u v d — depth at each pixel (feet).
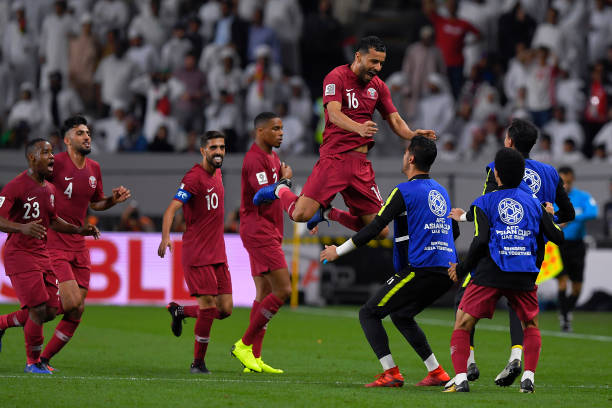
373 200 80.89
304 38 254.68
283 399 64.13
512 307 72.02
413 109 225.35
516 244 69.00
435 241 73.26
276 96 225.76
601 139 220.23
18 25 244.01
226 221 189.26
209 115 223.30
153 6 245.24
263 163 89.71
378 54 77.87
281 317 161.17
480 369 93.66
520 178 70.33
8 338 114.83
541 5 248.52
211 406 60.49
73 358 96.94
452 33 235.81
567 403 63.52
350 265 193.77
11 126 226.17
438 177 196.24
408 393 68.28
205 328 85.92
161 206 189.78
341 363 97.81
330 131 80.07
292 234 193.98
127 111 229.45
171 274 182.91
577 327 152.15
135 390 67.82
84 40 238.48
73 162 88.58
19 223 78.79
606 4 243.40
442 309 191.42
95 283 180.24
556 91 224.53
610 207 191.72
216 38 241.76
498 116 226.58
